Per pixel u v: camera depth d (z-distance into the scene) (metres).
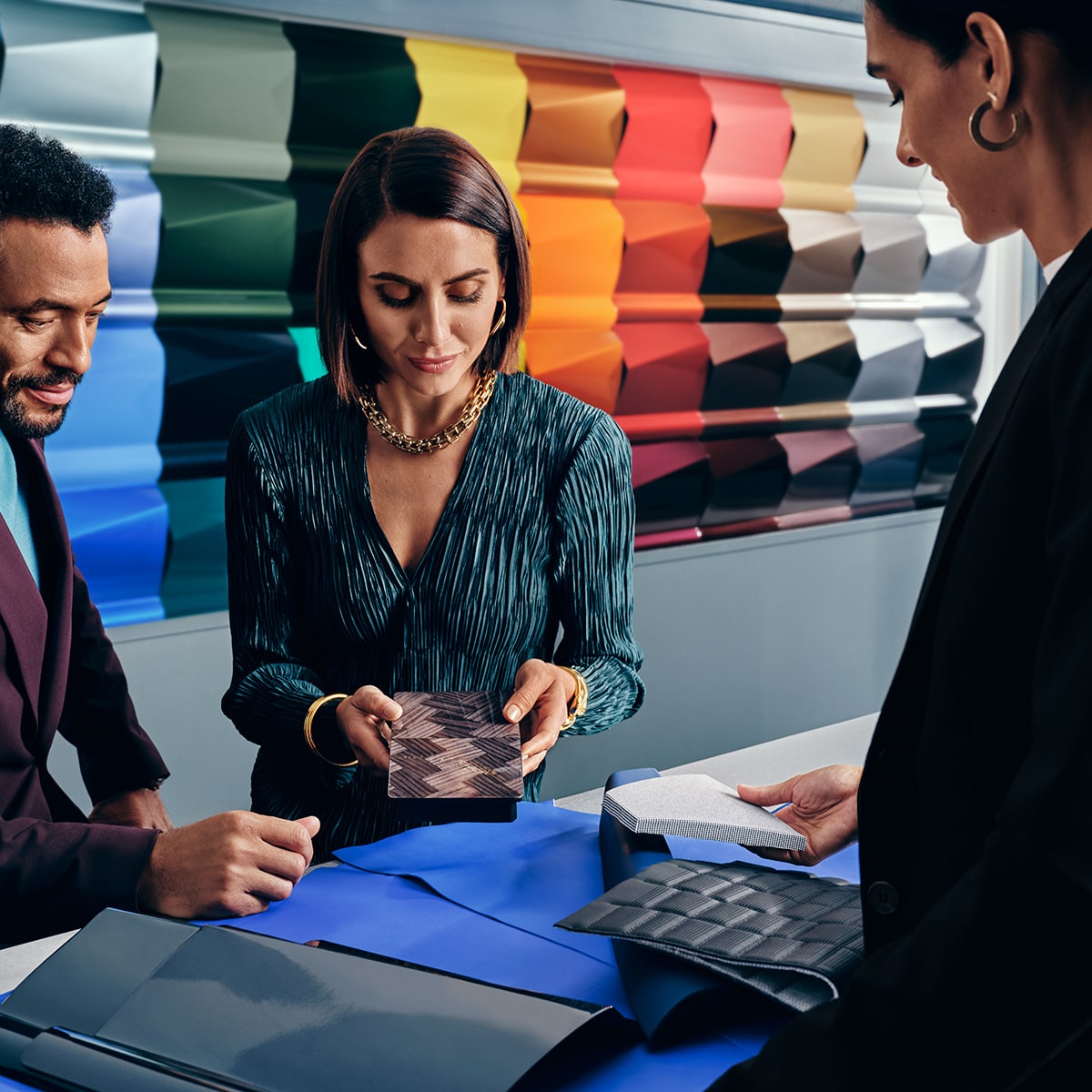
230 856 1.25
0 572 1.54
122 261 2.89
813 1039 0.72
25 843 1.29
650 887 1.12
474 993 0.93
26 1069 0.92
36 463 1.66
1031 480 0.76
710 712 4.18
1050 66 0.77
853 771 1.32
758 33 3.85
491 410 1.72
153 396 3.02
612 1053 0.95
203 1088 0.86
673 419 3.99
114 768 1.88
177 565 3.14
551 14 3.40
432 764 1.34
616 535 1.76
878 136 4.29
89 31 2.76
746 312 4.11
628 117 3.64
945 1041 0.68
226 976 0.98
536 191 3.58
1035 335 0.81
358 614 1.70
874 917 0.90
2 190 1.42
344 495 1.69
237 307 3.13
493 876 1.33
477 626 1.71
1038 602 0.76
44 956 1.20
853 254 4.30
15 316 1.48
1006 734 0.79
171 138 2.95
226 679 3.22
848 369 4.38
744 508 4.22
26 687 1.57
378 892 1.30
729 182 3.97
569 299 3.68
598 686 1.65
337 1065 0.86
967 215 0.88
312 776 1.74
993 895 0.66
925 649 0.86
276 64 3.02
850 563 4.52
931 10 0.81
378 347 1.58
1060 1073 0.71
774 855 1.31
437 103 3.30
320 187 3.20
